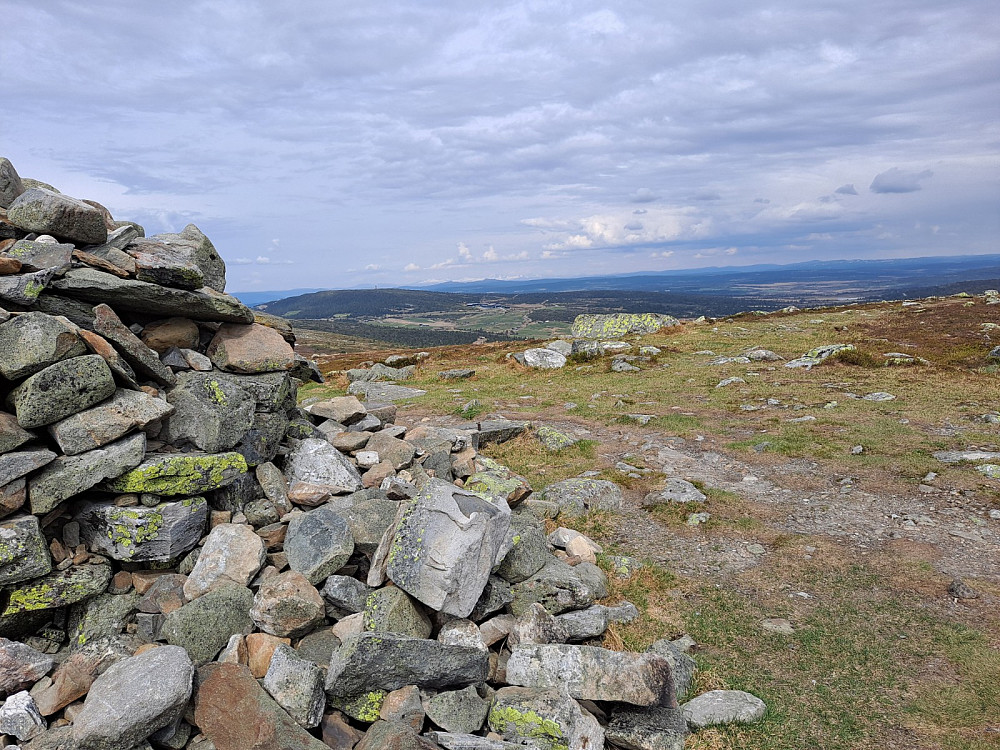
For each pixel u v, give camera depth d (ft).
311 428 9.15
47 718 5.44
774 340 31.07
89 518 6.29
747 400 18.49
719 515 10.30
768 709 6.41
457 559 6.30
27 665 5.55
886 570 8.64
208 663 5.80
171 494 6.48
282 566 6.73
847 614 7.79
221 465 6.78
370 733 5.49
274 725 5.32
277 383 7.93
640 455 13.46
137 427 6.46
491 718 5.90
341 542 6.72
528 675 6.24
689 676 6.79
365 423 10.72
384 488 8.25
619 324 39.65
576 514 10.30
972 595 7.96
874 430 14.17
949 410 15.61
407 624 6.26
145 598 6.19
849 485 11.14
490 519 6.79
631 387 21.49
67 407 6.03
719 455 13.39
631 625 7.57
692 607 7.98
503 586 7.27
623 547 9.46
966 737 6.05
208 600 6.07
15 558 5.62
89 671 5.65
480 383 24.32
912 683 6.71
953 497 10.39
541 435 14.61
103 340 6.39
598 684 6.07
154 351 7.17
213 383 7.13
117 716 5.01
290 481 8.04
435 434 11.16
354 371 28.30
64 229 6.82
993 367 21.06
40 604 5.79
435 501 6.80
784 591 8.29
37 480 5.88
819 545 9.30
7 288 6.13
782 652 7.20
